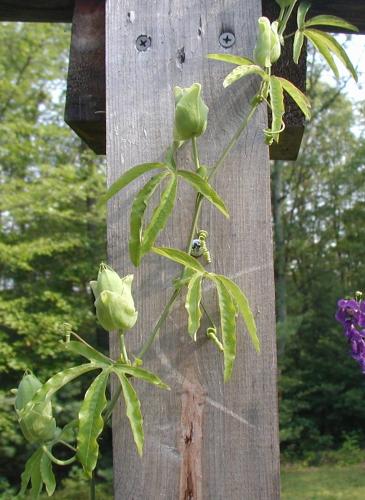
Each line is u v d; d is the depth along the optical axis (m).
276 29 0.33
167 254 0.30
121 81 0.35
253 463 0.33
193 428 0.33
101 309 0.30
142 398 0.33
